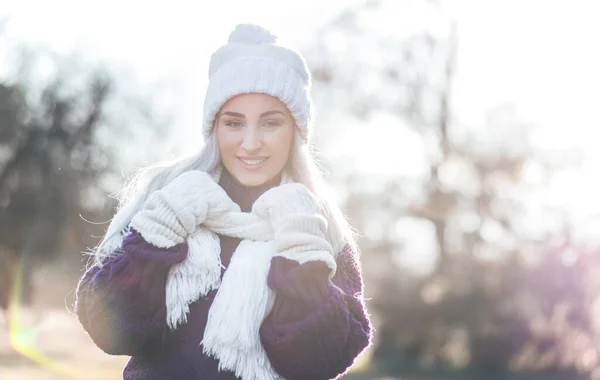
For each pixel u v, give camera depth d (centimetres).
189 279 351
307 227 352
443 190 2455
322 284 349
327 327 346
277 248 351
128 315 347
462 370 2280
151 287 347
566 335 2191
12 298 2109
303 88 371
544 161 2400
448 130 2630
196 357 348
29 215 2023
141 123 2119
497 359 2244
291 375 348
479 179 2433
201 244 354
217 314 344
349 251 385
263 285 349
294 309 346
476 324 2253
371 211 2558
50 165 2025
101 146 2061
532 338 2205
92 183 2056
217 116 371
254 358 346
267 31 376
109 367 1834
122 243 355
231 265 352
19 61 2044
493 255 2298
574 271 2178
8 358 1886
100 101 2077
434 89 2711
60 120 2034
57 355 1961
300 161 378
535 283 2198
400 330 2375
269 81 362
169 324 348
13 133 2000
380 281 2427
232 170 371
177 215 350
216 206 357
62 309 2225
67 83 2077
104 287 350
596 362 2173
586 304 2175
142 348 351
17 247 2052
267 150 367
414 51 2717
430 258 2506
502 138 2434
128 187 387
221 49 370
